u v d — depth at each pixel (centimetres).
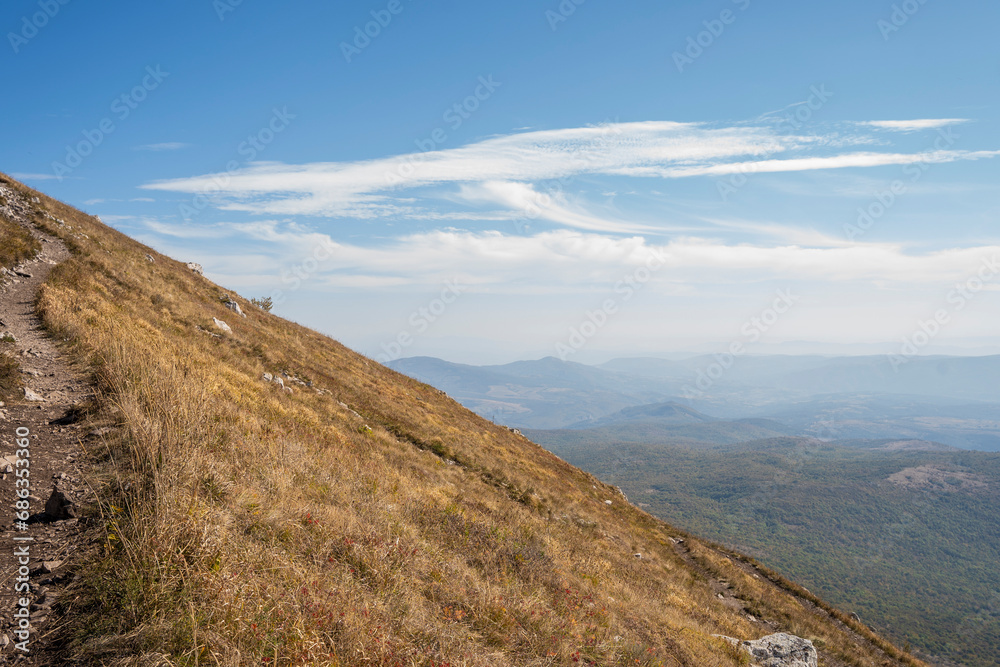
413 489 1254
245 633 420
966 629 13638
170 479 570
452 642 573
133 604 411
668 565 2161
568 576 1092
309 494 809
